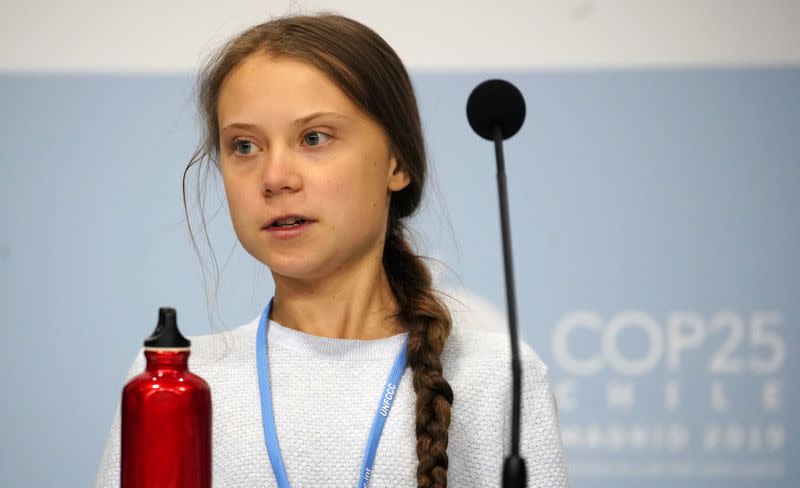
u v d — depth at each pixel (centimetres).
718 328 840
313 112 394
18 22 843
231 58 411
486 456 419
